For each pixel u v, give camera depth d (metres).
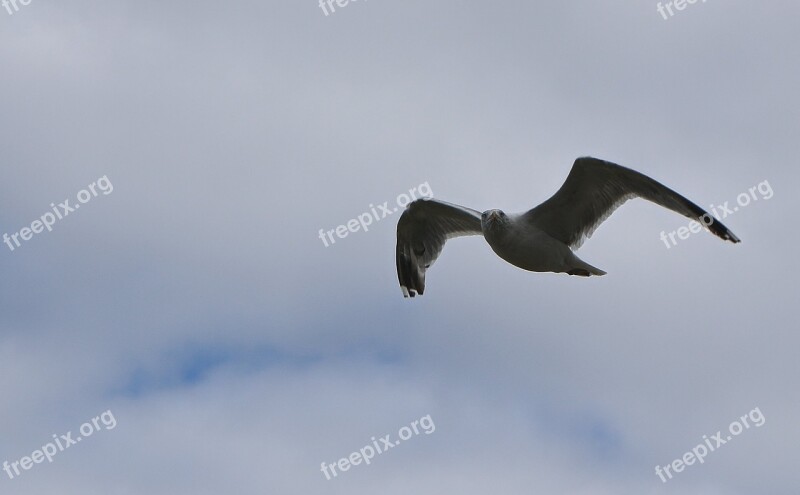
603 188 16.36
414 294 19.14
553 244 16.73
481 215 17.50
